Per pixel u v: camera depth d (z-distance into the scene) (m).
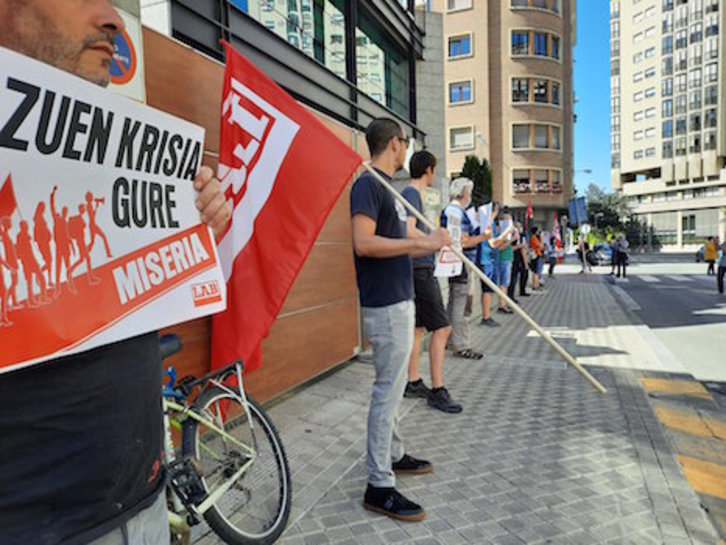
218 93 3.14
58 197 0.90
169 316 1.15
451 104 35.78
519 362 5.36
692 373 5.11
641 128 68.12
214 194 1.36
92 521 0.85
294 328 4.09
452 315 5.52
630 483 2.70
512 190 35.28
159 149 1.15
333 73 7.54
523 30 34.53
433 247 2.24
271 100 2.39
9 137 0.81
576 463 2.94
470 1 34.84
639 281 16.59
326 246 4.59
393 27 10.23
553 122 35.62
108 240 1.01
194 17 4.61
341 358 4.87
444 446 3.18
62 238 0.90
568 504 2.49
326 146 2.31
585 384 4.54
